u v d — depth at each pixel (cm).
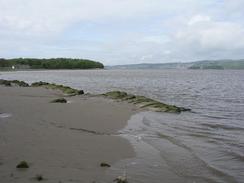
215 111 2716
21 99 3123
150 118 2212
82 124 1881
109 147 1370
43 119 1992
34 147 1300
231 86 5991
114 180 947
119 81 7625
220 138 1609
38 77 9750
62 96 3531
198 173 1053
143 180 974
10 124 1791
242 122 2148
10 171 986
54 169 1027
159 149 1356
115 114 2303
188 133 1734
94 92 4503
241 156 1259
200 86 5950
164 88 5362
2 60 17812
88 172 1017
